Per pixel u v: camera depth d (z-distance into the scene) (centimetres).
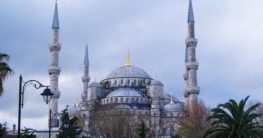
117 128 18262
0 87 5000
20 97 4284
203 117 14938
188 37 19888
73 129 10094
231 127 6681
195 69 19625
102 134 18100
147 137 18600
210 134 7331
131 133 18325
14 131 15738
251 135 6606
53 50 19750
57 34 19988
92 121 19000
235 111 6712
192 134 14488
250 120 6712
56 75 19462
